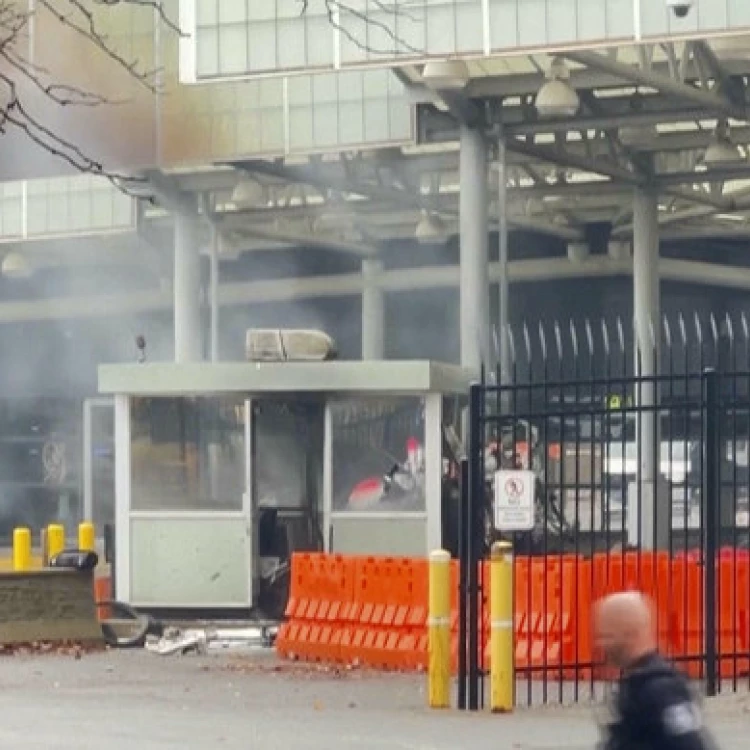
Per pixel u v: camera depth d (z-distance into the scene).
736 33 48.31
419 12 50.19
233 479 44.84
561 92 55.03
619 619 13.40
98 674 36.12
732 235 81.31
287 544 45.03
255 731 27.59
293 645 39.03
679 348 67.94
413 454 44.16
